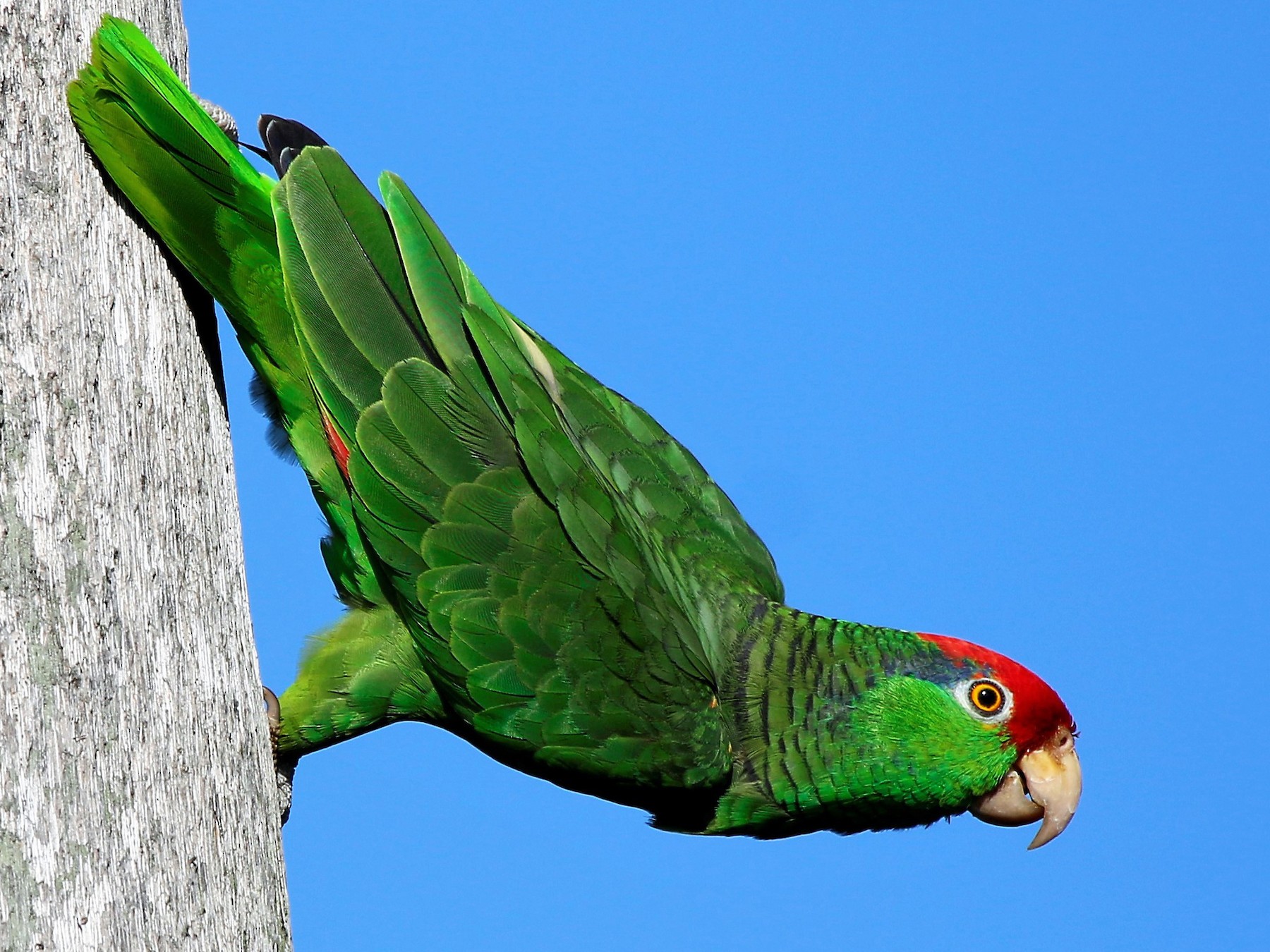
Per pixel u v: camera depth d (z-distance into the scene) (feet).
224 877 28.94
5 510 27.40
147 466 30.48
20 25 31.65
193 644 30.04
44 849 25.67
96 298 31.35
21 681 26.37
